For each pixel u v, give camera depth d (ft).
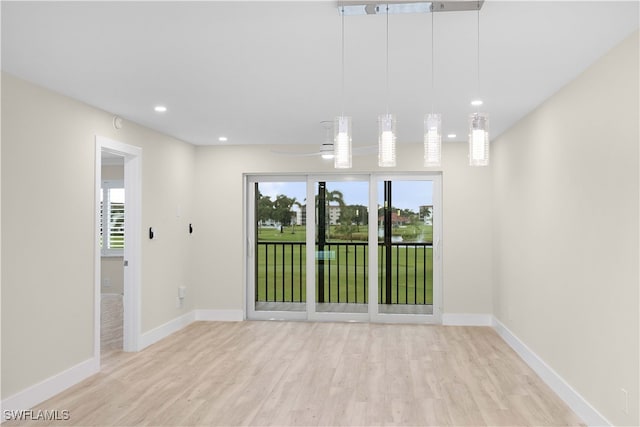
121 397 12.39
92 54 9.95
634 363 8.91
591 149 10.71
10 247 11.16
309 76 11.49
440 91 12.78
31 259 11.81
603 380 10.13
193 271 22.11
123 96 13.26
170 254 19.62
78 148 13.66
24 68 10.83
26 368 11.62
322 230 22.45
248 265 22.70
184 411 11.50
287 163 21.97
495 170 20.24
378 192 22.07
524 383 13.53
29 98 11.82
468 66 10.76
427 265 21.74
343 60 10.36
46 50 9.71
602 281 10.19
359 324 21.43
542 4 7.70
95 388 13.04
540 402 12.12
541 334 14.15
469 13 8.00
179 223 20.51
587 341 10.93
